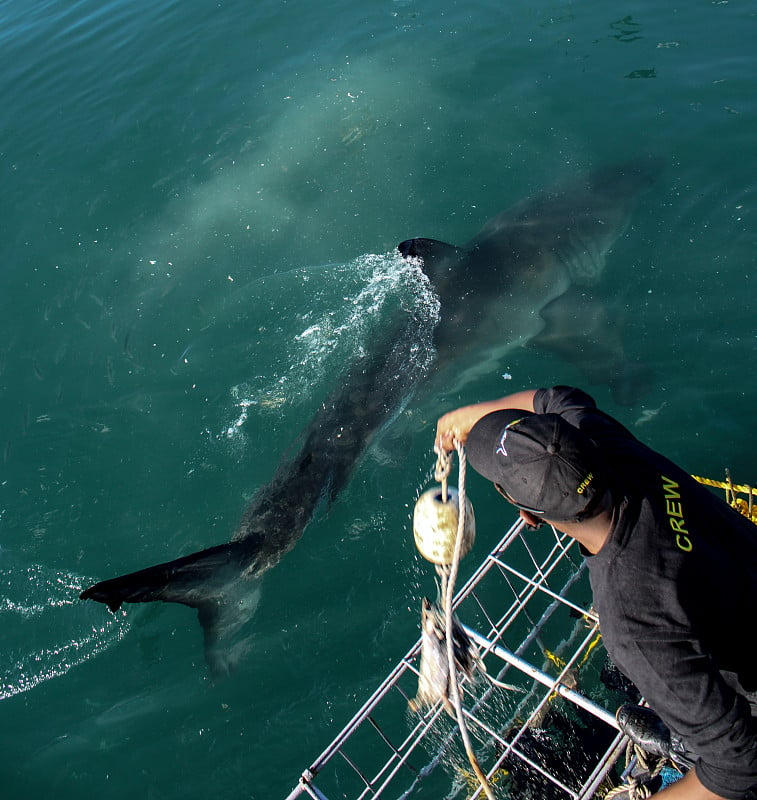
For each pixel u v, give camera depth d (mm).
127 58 11891
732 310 6453
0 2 15227
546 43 10430
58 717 4848
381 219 8359
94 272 8289
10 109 11406
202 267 8102
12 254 8695
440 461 2771
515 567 5207
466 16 11445
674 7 10523
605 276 7059
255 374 6812
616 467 2111
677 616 1844
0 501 6172
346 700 4699
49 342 7590
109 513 6000
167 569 4797
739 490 4621
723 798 1931
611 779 3838
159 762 4582
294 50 11406
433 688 2674
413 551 5398
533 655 4754
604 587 1941
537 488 1872
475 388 6434
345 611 5137
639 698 4312
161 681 4953
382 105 9891
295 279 7738
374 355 6570
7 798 4512
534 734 4230
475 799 3346
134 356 7285
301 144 9578
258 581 5297
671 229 7324
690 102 8781
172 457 6312
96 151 10094
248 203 8852
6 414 6926
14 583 5574
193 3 12992
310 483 5773
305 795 4352
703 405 5828
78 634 5246
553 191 8039
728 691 1817
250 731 4652
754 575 2039
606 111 9000
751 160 7824
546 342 6648
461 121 9430
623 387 6094
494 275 7090
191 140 10008
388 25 11609
